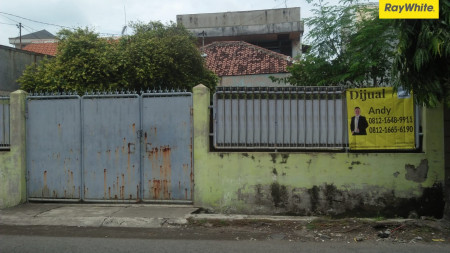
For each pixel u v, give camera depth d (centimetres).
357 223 583
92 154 705
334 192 631
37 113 725
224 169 658
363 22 844
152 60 1220
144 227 597
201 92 666
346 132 643
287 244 511
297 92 652
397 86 536
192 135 676
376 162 622
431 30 483
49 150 720
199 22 3008
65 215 634
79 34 1206
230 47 2161
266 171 647
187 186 678
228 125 665
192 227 591
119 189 697
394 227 564
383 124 631
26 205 710
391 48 785
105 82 1143
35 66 1342
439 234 540
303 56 961
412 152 627
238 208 654
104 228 596
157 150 686
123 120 697
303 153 639
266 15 2942
